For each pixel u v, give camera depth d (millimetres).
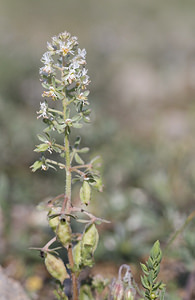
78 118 2430
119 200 5367
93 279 3014
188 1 23844
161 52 13938
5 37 12125
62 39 2363
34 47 13336
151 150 7020
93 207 5297
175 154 6250
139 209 5098
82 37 17812
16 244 4789
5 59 9992
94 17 22219
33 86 9422
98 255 4551
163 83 11391
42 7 22797
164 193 5371
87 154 6488
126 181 6066
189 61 12828
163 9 23328
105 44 12750
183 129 8516
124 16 22312
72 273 2615
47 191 6012
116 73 11938
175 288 4113
